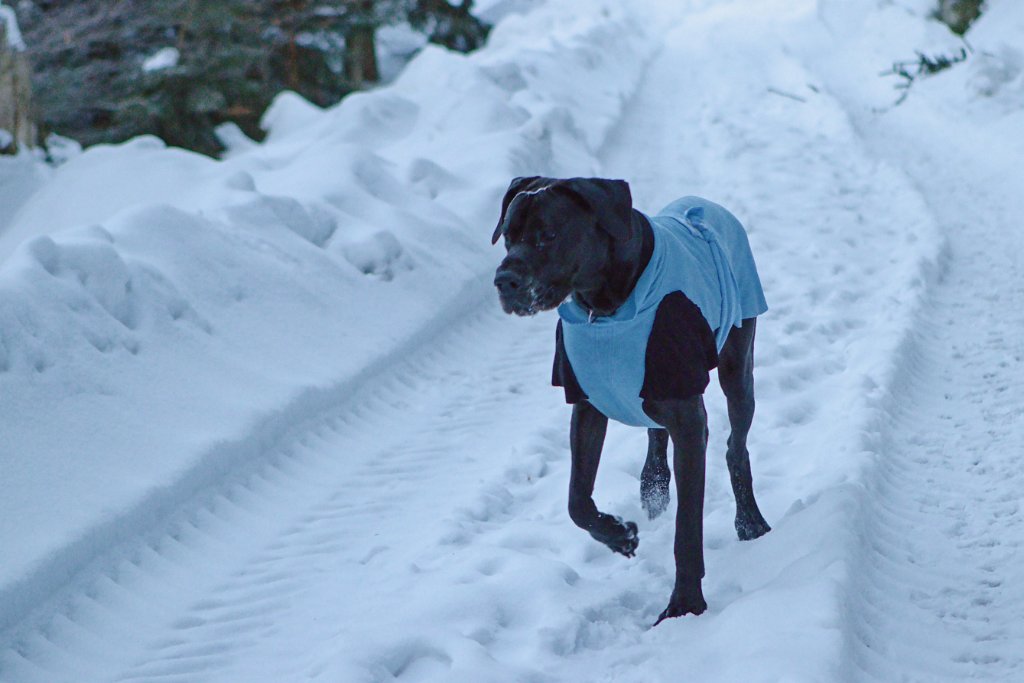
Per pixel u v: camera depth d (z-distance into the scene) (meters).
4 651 4.97
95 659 5.05
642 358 4.76
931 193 13.98
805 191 14.32
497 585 5.22
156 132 22.42
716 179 15.52
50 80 21.42
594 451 5.24
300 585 5.62
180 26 24.08
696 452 4.92
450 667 4.62
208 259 8.87
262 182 12.32
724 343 5.52
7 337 6.63
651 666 4.50
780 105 21.36
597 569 5.58
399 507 6.51
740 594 5.12
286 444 7.34
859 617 4.74
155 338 7.65
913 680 4.36
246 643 5.10
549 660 4.66
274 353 8.26
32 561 5.28
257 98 23.98
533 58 23.44
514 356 9.43
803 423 7.33
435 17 35.19
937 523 5.75
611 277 4.70
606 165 17.22
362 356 8.61
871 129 18.84
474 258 11.16
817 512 5.45
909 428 7.08
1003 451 6.50
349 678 4.49
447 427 7.82
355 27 28.86
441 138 16.42
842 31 29.17
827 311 9.60
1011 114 17.17
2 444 6.00
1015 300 9.45
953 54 22.02
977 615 4.85
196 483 6.44
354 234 10.35
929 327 9.02
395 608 5.18
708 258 5.28
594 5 36.28
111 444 6.43
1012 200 12.92
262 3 26.62
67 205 14.31
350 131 17.67
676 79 27.50
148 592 5.61
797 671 4.07
